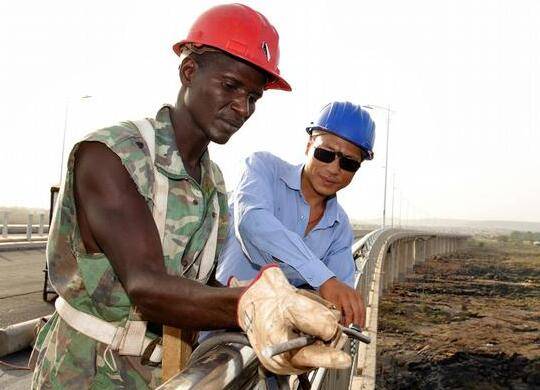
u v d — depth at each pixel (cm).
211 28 156
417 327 2866
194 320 118
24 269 1537
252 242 229
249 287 110
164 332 148
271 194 256
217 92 155
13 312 897
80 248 149
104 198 134
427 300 3756
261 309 104
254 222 228
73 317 156
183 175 154
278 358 100
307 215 278
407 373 2119
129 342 153
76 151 140
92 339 154
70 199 147
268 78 171
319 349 97
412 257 5772
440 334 2738
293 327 100
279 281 108
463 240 11862
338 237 292
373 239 2284
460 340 2669
